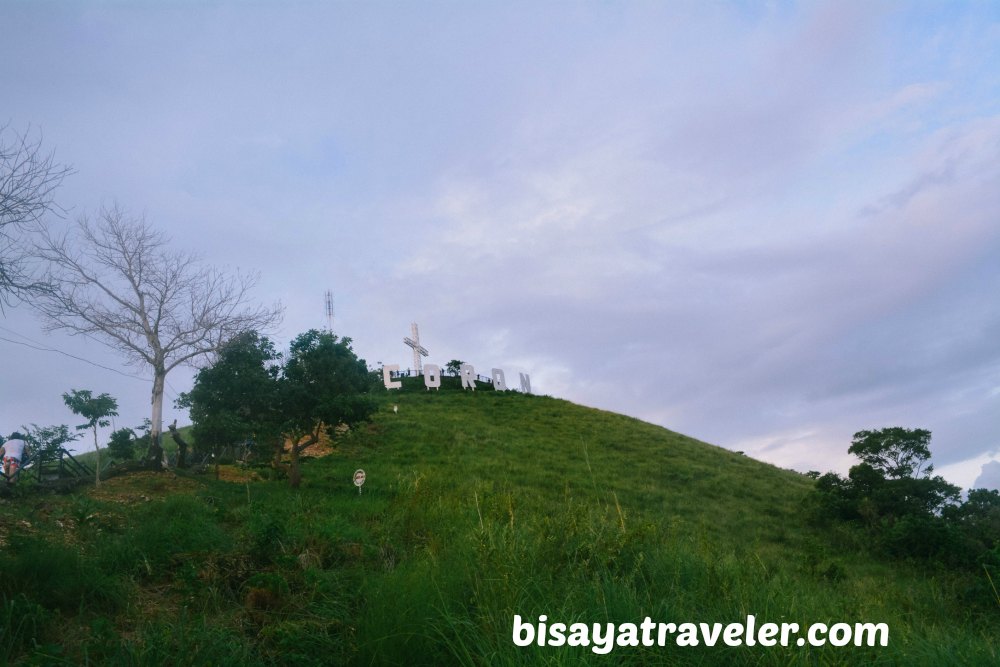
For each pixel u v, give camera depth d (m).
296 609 6.80
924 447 28.42
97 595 6.71
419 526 9.47
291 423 23.19
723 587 5.84
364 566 8.37
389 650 5.27
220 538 9.86
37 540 7.73
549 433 42.97
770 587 5.96
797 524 28.77
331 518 13.66
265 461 23.36
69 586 6.59
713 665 4.96
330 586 7.43
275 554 8.84
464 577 6.13
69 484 17.89
